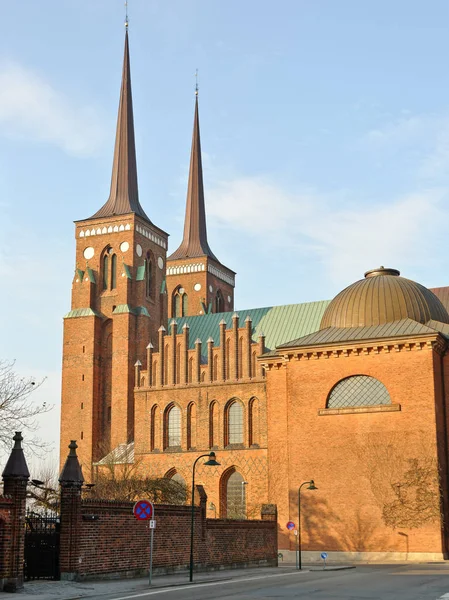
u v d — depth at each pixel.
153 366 83.88
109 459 79.06
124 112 97.81
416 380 59.25
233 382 79.50
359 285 68.00
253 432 77.81
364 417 60.50
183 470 79.38
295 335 85.00
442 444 59.28
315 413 62.25
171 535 41.47
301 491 61.50
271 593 29.25
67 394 87.12
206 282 108.88
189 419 81.12
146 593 29.70
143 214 95.06
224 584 34.75
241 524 49.56
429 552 56.50
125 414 84.50
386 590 30.14
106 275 91.12
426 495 57.31
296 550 58.44
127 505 37.91
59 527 34.28
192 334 91.38
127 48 100.69
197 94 120.19
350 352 61.81
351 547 58.97
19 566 30.22
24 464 30.98
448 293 82.19
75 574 33.62
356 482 59.81
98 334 88.44
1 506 29.73
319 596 27.70
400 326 62.44
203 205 115.50
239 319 90.31
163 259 97.00
